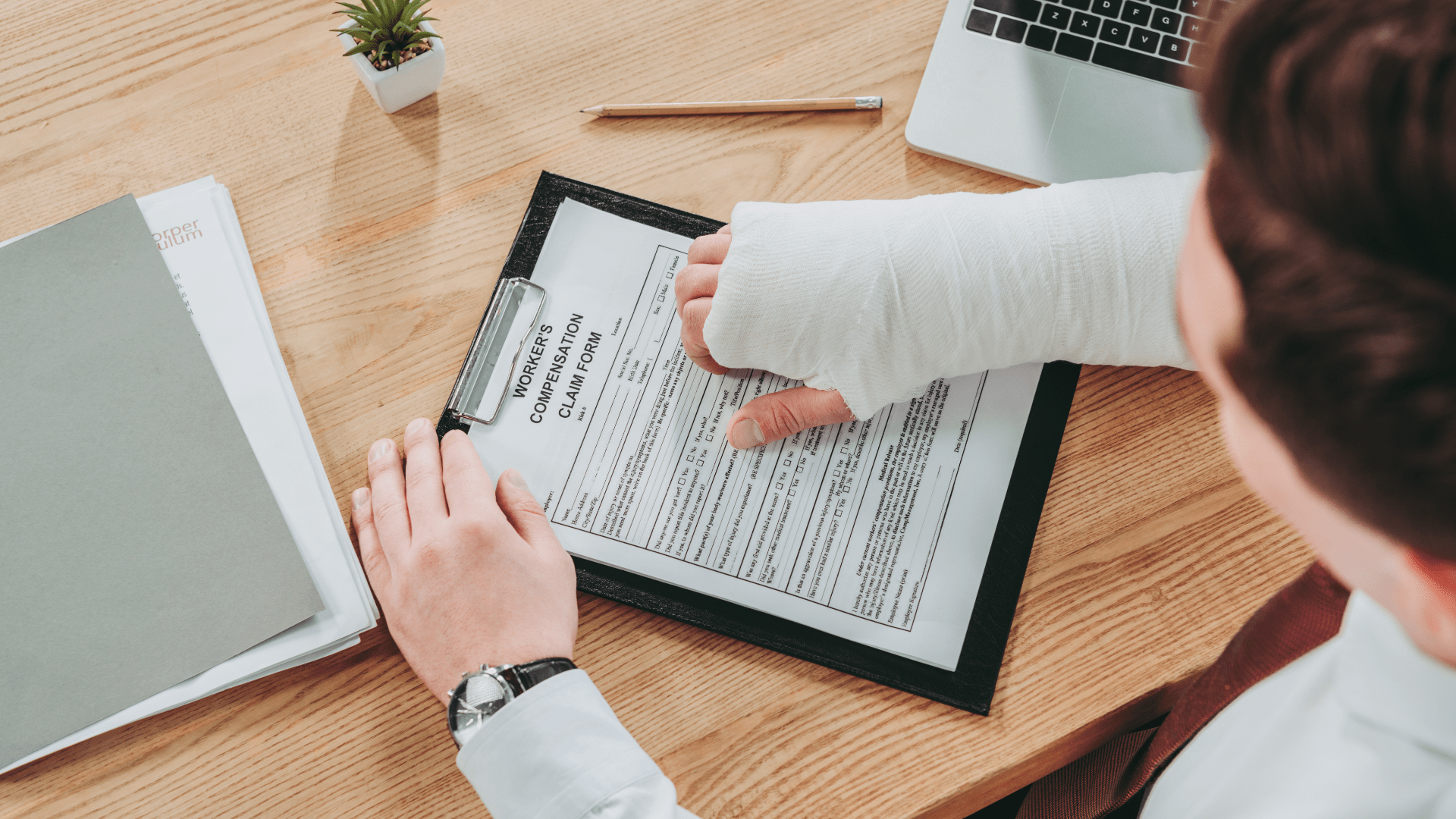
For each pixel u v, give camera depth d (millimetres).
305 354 562
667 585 535
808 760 523
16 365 525
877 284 487
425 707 524
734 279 498
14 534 507
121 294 539
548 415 552
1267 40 150
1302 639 383
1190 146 575
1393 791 331
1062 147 582
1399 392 140
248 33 594
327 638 517
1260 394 173
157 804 509
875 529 541
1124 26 580
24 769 504
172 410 530
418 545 498
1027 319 494
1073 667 532
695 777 521
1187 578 543
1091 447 559
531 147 595
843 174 598
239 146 583
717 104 597
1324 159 138
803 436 551
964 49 589
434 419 559
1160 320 494
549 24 609
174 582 512
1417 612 214
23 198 571
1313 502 198
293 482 535
